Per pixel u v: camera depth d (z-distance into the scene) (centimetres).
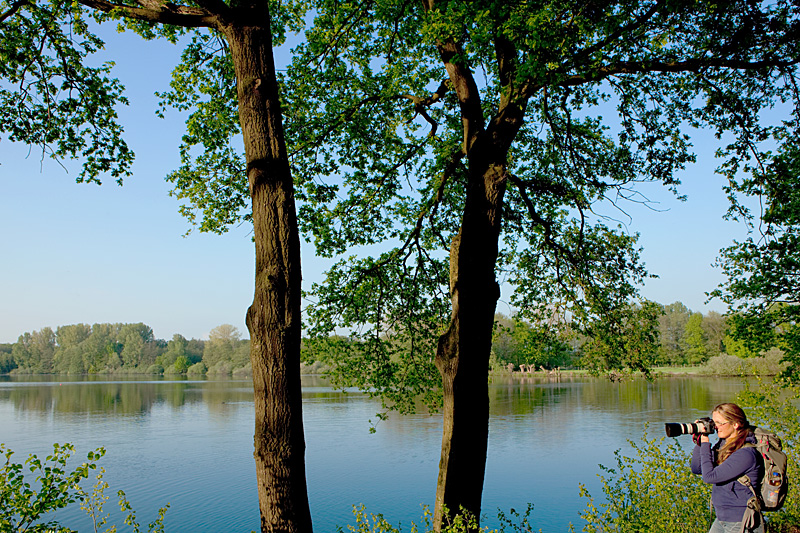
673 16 641
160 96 898
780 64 692
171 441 2700
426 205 1022
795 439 774
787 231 1017
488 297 676
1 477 466
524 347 1084
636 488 665
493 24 579
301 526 441
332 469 1986
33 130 798
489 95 930
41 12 733
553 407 3734
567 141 891
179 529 1377
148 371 13512
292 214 483
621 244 962
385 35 915
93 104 793
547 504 1476
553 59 593
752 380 3516
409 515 1453
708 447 445
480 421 653
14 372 14175
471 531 534
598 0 591
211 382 9481
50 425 3356
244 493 1712
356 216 1066
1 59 749
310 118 966
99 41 795
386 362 1073
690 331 9238
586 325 968
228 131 930
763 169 839
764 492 411
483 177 695
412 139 1027
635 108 842
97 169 826
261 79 497
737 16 670
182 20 521
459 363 658
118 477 1923
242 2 509
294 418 453
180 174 968
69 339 14525
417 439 2586
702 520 629
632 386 5556
